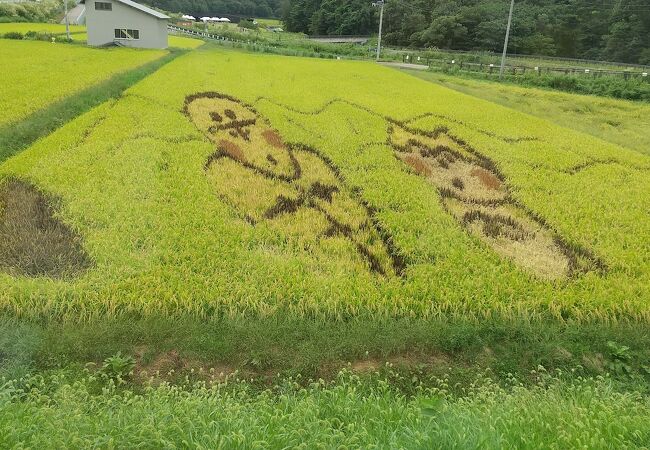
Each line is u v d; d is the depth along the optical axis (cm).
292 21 8325
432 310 812
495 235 1084
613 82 3091
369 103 2136
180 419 477
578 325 803
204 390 563
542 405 538
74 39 4241
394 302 816
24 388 604
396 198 1198
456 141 1723
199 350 698
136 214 1033
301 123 1783
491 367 714
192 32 5953
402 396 614
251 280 845
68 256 907
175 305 784
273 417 483
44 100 1769
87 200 1073
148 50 3672
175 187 1173
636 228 1122
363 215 1135
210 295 793
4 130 1466
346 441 446
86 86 2027
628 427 468
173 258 891
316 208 1154
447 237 1041
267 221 1065
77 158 1286
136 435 447
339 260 942
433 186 1317
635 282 921
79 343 687
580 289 891
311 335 733
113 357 664
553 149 1664
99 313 759
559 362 723
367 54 5134
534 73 3609
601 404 522
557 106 2553
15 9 5578
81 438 429
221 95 2084
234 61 3241
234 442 430
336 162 1420
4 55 2847
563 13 5975
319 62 3447
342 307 803
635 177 1446
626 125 2222
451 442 426
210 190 1178
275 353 697
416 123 1877
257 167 1362
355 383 660
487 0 6612
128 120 1638
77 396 555
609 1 5766
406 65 4362
